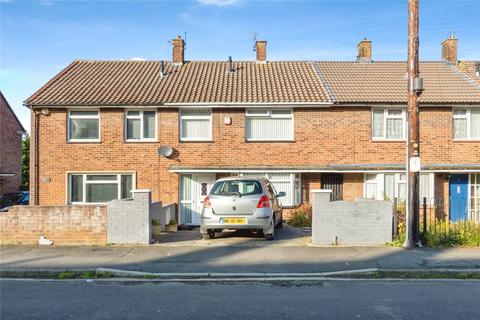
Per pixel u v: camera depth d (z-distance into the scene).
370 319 5.75
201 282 7.82
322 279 8.04
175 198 17.73
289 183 17.83
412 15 10.73
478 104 17.83
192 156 17.91
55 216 11.30
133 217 11.25
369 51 22.39
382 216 11.16
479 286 7.54
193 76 20.39
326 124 17.97
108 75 20.33
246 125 18.11
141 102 17.55
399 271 8.40
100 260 9.30
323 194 11.16
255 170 17.44
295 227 15.57
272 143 17.97
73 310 6.11
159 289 7.31
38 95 18.06
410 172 10.73
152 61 22.28
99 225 11.27
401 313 5.99
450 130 18.05
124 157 17.83
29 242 11.27
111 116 17.88
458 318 5.80
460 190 18.23
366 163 17.84
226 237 12.38
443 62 22.03
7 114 30.50
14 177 31.84
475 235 11.12
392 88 18.78
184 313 5.97
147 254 9.92
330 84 19.25
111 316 5.85
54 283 7.76
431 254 9.83
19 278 8.18
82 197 17.88
